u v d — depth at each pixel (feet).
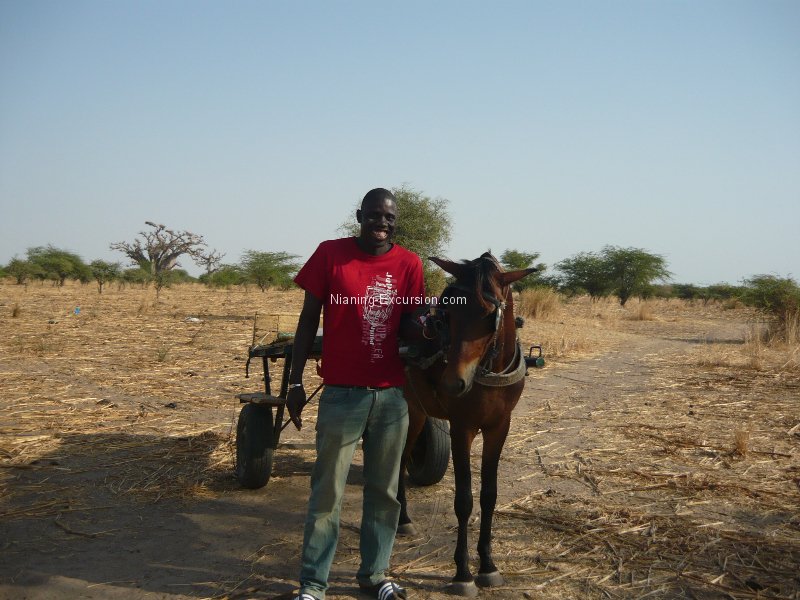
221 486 20.20
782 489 20.25
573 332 72.95
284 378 19.47
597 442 26.03
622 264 156.97
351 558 15.26
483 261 13.07
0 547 15.31
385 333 12.73
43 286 161.07
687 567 14.78
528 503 19.01
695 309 150.61
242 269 164.55
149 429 26.30
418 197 72.43
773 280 69.10
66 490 19.25
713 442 25.85
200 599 13.07
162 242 275.39
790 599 13.37
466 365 12.17
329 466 12.55
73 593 13.24
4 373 37.29
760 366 46.57
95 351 46.65
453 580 13.58
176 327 63.62
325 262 12.76
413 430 16.74
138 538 16.12
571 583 14.05
